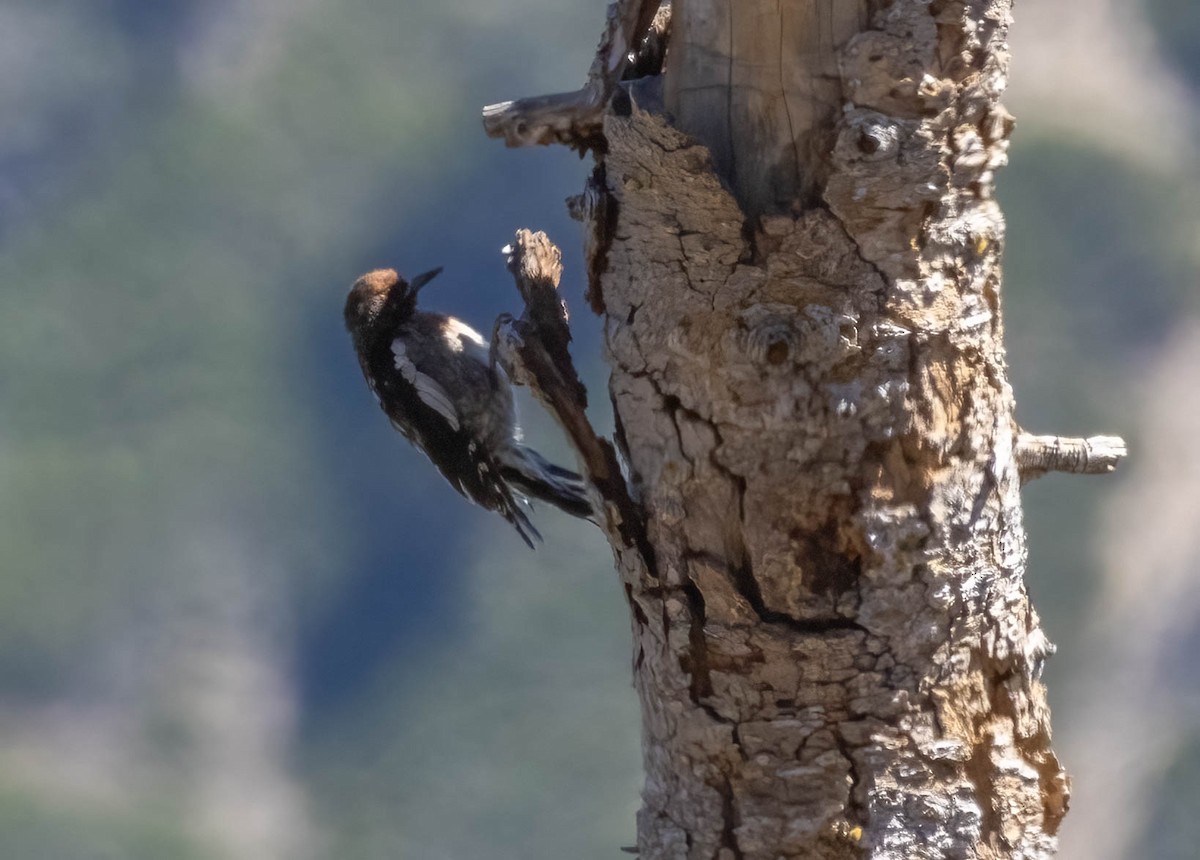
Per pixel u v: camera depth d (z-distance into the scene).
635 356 4.84
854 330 4.59
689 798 5.01
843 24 4.47
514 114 5.15
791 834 4.85
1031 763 5.00
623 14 4.94
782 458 4.68
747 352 4.62
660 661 5.01
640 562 4.97
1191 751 15.22
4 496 20.95
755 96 4.55
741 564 4.80
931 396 4.66
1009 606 4.90
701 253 4.63
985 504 4.80
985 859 4.85
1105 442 5.27
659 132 4.54
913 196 4.53
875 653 4.76
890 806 4.79
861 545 4.70
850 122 4.48
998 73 4.58
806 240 4.55
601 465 4.97
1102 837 15.32
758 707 4.85
